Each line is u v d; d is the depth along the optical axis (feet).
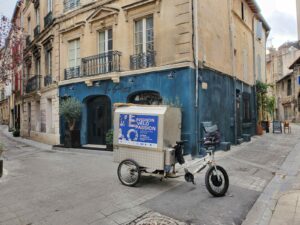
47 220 13.46
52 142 48.62
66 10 45.78
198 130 30.78
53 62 48.85
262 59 67.72
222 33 40.01
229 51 42.83
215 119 35.94
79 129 42.42
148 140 18.66
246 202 15.85
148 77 33.68
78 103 41.24
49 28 50.21
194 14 30.99
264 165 26.25
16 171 25.32
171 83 31.48
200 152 30.73
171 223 13.04
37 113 59.36
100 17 39.52
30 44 63.52
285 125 62.95
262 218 13.52
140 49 35.78
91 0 41.32
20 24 76.59
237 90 47.06
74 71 44.42
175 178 20.80
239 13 48.93
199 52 31.91
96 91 39.93
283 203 15.30
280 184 19.57
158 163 18.25
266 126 63.46
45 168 26.61
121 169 20.10
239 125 46.21
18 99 76.13
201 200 16.16
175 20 31.48
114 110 20.79
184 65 30.32
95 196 17.10
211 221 13.29
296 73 98.78
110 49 39.63
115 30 37.78
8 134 80.79
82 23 42.32
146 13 34.40
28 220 13.48
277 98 130.11
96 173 23.70
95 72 40.16
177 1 31.32
